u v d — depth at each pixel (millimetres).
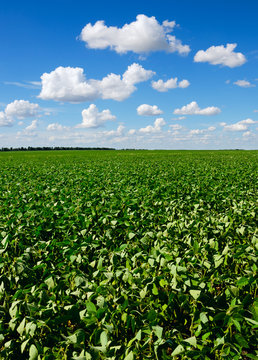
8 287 4105
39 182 14711
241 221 6672
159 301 3670
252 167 23328
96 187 12648
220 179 15062
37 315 3172
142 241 5113
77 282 3748
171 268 3820
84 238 5480
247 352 3428
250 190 10820
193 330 3355
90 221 6672
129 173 18469
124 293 3527
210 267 4285
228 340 2998
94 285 3719
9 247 5406
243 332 3182
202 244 5203
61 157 51406
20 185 13352
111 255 4727
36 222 6629
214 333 3160
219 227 5793
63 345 3008
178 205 8141
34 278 4270
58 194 11258
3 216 7289
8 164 32281
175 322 3719
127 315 3086
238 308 3088
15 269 4117
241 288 3854
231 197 9359
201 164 27984
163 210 7844
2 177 17625
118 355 2766
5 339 3410
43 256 5020
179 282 3715
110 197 9758
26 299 3461
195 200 8820
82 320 3107
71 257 4535
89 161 36750
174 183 13070
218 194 10078
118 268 4184
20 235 5750
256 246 4797
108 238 5746
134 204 8266
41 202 8898
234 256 4488
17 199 9531
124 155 56906
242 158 40875
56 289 3639
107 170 21594
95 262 4551
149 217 6992
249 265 4523
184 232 5734
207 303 3498
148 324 3096
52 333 3090
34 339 2945
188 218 6793
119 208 8070
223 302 3559
